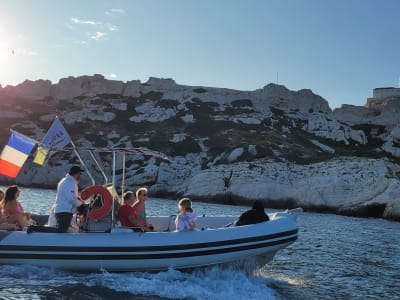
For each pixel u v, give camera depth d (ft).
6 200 34.35
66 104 303.27
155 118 273.33
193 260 32.45
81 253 30.99
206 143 226.38
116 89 326.65
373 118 299.79
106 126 262.88
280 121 274.16
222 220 41.68
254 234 34.40
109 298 27.02
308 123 281.95
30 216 37.65
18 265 31.12
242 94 307.58
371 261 49.80
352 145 262.88
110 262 31.27
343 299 32.42
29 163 205.57
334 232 81.00
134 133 249.55
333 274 41.32
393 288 37.40
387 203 139.95
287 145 222.07
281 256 48.96
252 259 35.35
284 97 311.88
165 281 30.66
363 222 114.62
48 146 34.32
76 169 32.94
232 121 261.44
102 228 32.60
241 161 193.77
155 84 329.72
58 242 30.99
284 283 35.42
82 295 27.22
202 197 172.45
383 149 252.62
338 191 152.76
